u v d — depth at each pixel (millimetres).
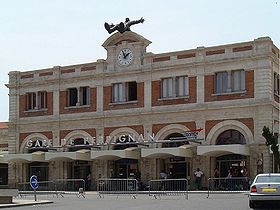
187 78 43781
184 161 43250
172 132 43844
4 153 52812
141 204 25578
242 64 41500
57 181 46469
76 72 48938
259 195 21297
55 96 49812
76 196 36281
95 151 44469
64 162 48438
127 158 44625
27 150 50906
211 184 41031
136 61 45969
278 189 21188
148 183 43750
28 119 50969
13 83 51969
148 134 44719
